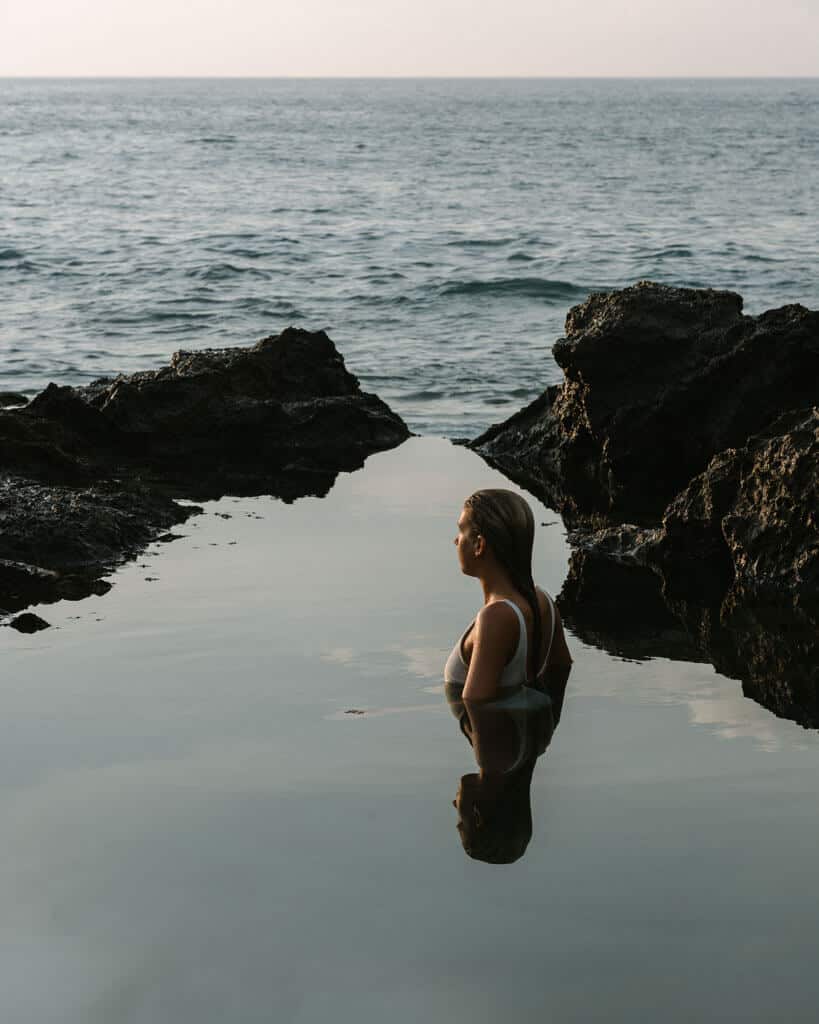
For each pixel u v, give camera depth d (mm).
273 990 2914
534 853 3521
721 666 5359
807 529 6762
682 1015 2801
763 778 4051
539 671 4961
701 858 3482
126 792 3971
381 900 3277
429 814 3781
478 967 2984
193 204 38094
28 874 3449
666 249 26234
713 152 78062
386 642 5520
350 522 7984
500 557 4750
